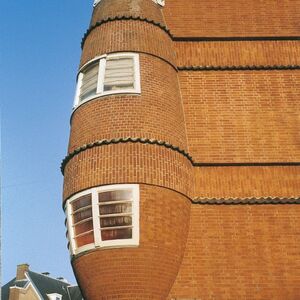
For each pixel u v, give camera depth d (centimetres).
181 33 2084
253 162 1820
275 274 1628
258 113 1923
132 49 1900
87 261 1595
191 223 1708
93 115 1777
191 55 2031
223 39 2072
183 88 1966
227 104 1938
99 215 1603
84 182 1658
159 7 2138
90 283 1583
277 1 2177
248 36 2075
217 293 1603
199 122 1898
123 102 1769
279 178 1795
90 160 1680
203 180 1791
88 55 1973
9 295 5325
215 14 2136
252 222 1709
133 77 1845
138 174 1623
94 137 1725
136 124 1725
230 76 1992
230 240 1680
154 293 1551
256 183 1784
